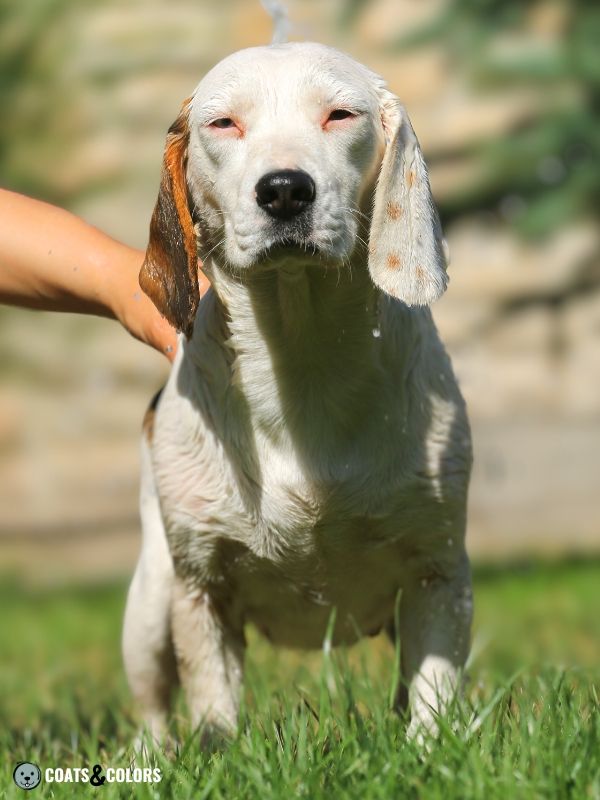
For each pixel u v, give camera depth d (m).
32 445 22.41
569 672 7.27
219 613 7.07
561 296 21.72
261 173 5.84
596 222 21.28
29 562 21.66
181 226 6.45
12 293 7.60
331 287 6.35
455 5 20.41
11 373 22.75
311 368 6.54
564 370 21.61
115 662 12.26
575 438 21.25
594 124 20.08
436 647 6.70
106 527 22.06
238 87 6.18
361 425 6.58
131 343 22.56
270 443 6.66
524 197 20.66
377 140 6.34
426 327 6.84
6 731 7.49
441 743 5.51
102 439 22.33
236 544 6.80
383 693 6.66
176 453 6.83
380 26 22.36
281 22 7.52
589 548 19.92
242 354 6.62
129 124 23.78
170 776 5.50
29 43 24.78
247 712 6.96
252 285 6.46
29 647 13.73
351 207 6.13
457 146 21.67
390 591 7.02
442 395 6.73
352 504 6.60
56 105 24.27
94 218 23.36
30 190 23.91
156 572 7.46
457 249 21.84
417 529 6.66
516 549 20.20
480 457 21.03
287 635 7.43
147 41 24.09
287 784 5.17
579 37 19.81
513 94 21.50
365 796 4.99
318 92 6.14
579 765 5.09
